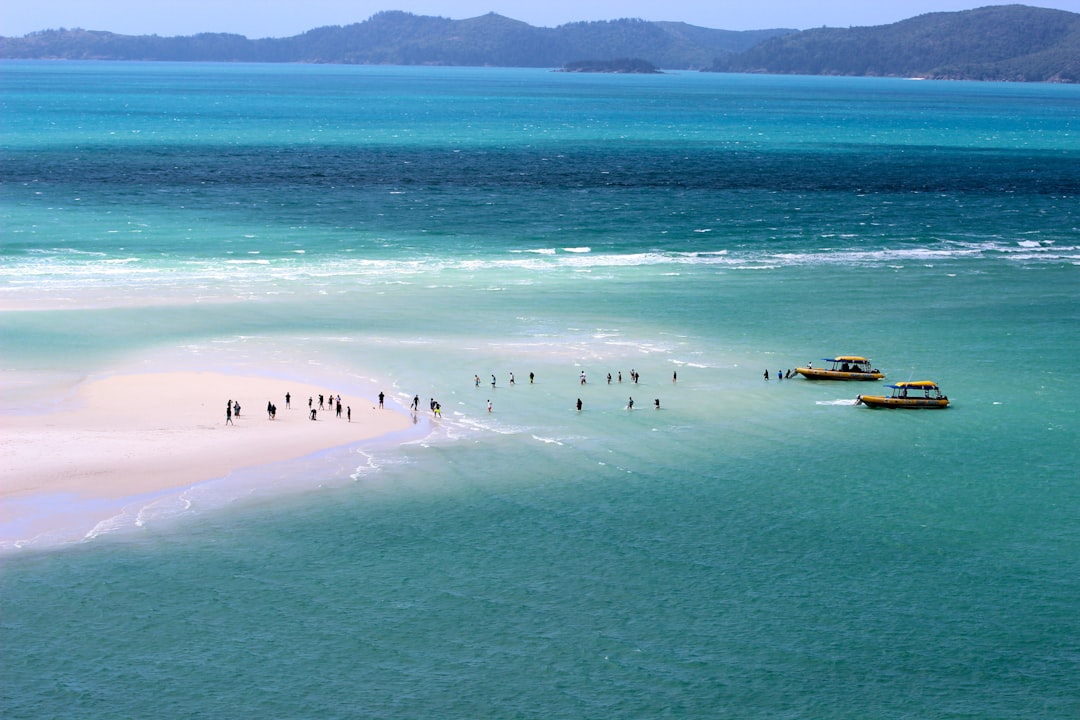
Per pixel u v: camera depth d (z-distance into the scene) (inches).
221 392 4023.1
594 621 2546.8
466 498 3181.6
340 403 3811.5
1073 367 4660.4
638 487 3297.2
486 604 2608.3
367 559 2802.7
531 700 2255.2
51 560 2714.1
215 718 2175.2
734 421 3907.5
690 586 2711.6
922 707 2253.9
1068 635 2517.2
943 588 2721.5
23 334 4694.9
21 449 3353.8
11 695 2214.6
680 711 2226.9
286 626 2490.2
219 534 2893.7
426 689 2282.2
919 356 4793.3
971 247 7386.8
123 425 3629.4
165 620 2492.6
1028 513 3164.4
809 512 3149.6
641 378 4377.5
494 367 4458.7
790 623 2554.1
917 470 3479.3
